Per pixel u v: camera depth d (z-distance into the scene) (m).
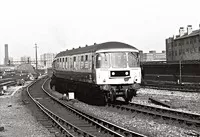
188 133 11.53
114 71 19.55
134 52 20.16
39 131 13.12
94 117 14.80
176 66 37.75
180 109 18.16
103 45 19.94
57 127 13.61
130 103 20.17
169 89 31.30
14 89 40.81
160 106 19.78
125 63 19.83
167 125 13.33
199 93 26.83
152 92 30.38
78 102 23.62
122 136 10.56
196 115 14.40
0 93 32.53
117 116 16.30
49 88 40.56
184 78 36.34
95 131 12.38
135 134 10.95
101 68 19.45
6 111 19.83
